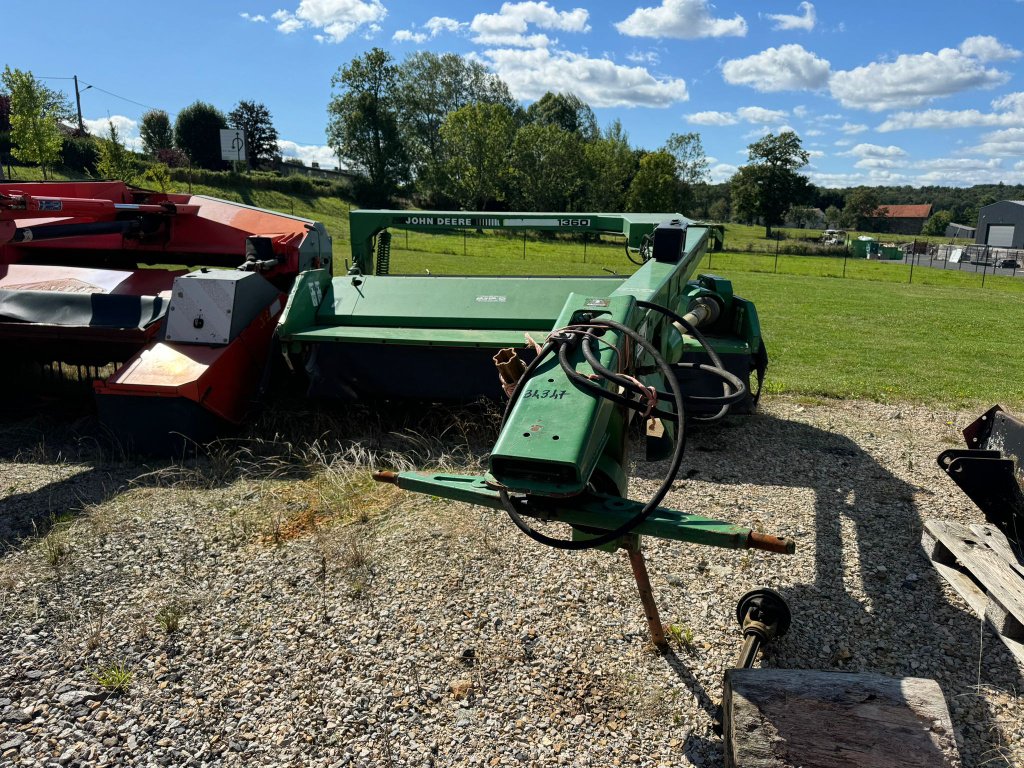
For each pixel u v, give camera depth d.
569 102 99.94
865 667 3.31
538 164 66.06
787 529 4.66
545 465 2.35
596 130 99.12
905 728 2.47
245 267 6.50
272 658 3.30
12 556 4.13
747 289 25.73
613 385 2.72
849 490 5.38
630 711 3.00
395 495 4.94
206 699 3.05
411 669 3.23
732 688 2.67
